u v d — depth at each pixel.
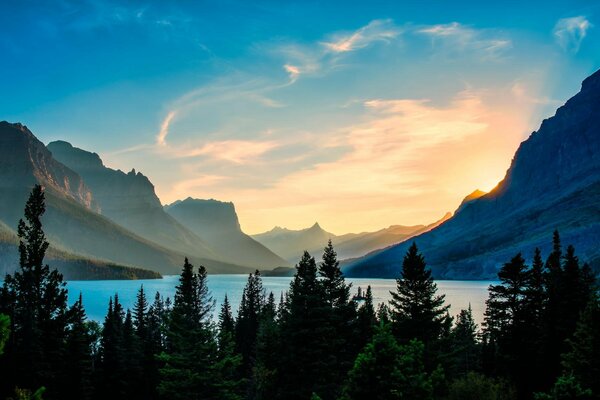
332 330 42.81
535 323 47.53
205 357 44.56
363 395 25.42
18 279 49.94
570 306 45.62
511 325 48.34
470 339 80.62
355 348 50.66
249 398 55.25
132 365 67.88
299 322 41.19
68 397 50.00
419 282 46.34
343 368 47.56
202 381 43.16
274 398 43.22
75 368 50.88
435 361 43.28
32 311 49.12
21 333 46.12
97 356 74.69
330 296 51.06
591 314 33.16
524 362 46.38
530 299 48.47
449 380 43.12
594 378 31.70
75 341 51.47
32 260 50.66
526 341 46.75
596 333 32.19
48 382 46.72
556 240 54.38
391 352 25.50
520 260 48.75
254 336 89.00
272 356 49.72
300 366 40.59
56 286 51.38
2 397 40.97
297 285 43.09
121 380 64.31
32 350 44.91
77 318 56.16
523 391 45.53
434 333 45.91
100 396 62.97
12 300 48.72
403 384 24.69
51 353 48.94
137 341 77.56
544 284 49.78
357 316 53.41
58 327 50.66
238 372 76.56
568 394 23.83
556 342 44.94
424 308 46.06
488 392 36.31
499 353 49.06
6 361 43.19
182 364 44.38
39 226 51.69
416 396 24.66
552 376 44.53
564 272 47.66
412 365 26.36
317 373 40.62
